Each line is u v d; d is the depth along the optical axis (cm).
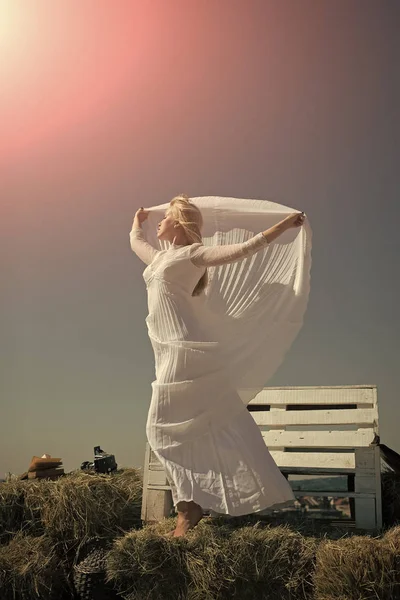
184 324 299
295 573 241
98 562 273
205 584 243
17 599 278
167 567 252
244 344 312
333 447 314
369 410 321
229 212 343
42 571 279
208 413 286
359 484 285
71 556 297
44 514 303
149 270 314
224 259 297
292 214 301
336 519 295
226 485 274
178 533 267
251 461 281
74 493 299
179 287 304
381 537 261
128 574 255
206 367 291
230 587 245
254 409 347
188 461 280
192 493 268
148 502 303
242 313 321
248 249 293
